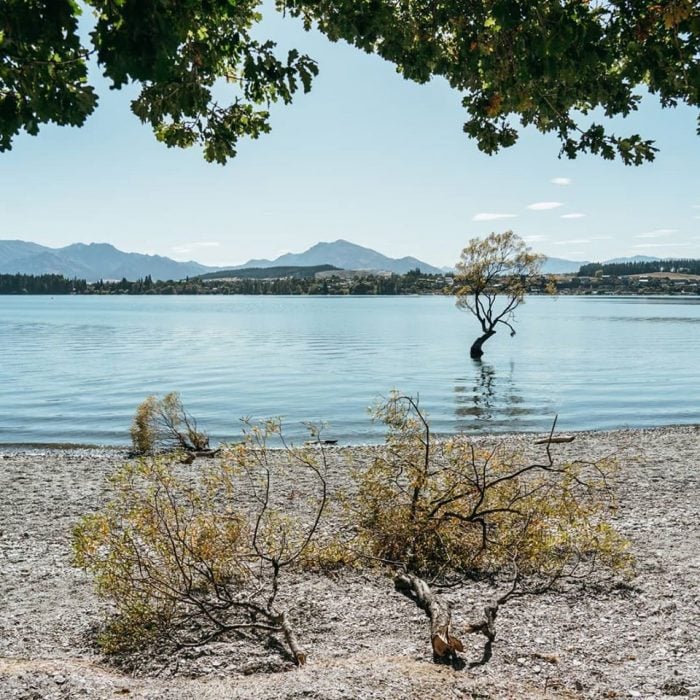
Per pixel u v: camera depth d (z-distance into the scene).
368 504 10.12
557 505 9.91
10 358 58.78
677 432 25.52
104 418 30.33
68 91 4.14
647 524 11.96
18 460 20.77
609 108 6.05
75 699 5.25
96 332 97.44
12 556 10.57
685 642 6.85
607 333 91.12
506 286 52.34
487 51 5.78
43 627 7.50
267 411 32.34
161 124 7.35
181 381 43.47
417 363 54.56
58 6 3.35
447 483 10.09
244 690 5.29
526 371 48.78
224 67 6.60
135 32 3.42
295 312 179.75
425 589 7.89
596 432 25.80
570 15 4.76
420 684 5.45
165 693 5.34
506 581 8.89
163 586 7.67
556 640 6.89
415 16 6.38
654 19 4.81
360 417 30.61
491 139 7.00
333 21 6.39
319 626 7.23
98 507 14.02
